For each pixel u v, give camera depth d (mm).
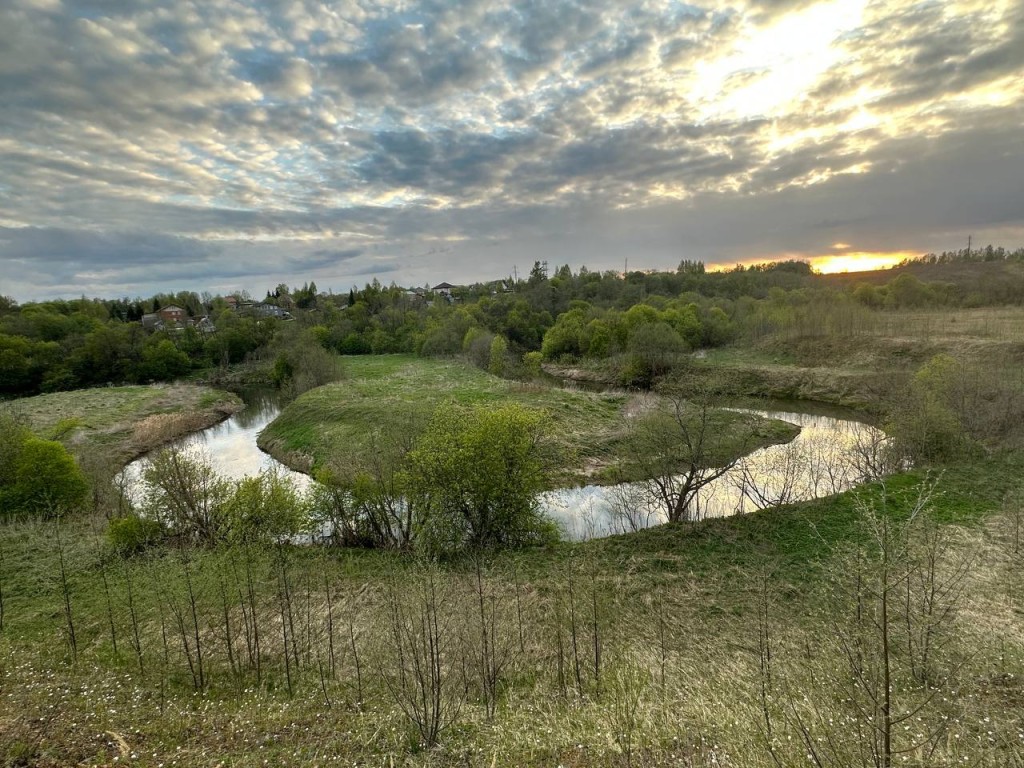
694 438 24984
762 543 20516
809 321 65688
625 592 17859
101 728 10219
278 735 10281
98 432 46750
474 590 17906
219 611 16625
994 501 21406
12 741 9625
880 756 6258
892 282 83000
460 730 10188
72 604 17344
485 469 22297
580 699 11711
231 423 55875
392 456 25688
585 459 34125
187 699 12211
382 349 100750
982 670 10867
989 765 7289
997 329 54312
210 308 155500
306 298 151250
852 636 8906
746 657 13492
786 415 45625
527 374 69375
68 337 85125
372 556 21828
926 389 30422
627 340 71312
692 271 153250
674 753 8664
